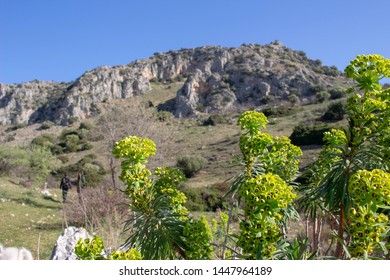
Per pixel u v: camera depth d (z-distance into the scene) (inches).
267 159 145.8
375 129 122.0
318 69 2906.0
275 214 96.2
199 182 901.2
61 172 1051.3
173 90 3277.6
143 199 128.3
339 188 117.0
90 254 102.9
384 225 94.1
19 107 3752.5
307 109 1695.4
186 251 121.8
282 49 3523.6
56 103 3309.5
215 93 2534.5
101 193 441.7
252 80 2593.5
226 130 1609.3
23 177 912.9
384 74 122.0
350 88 128.6
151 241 124.2
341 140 135.5
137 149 127.9
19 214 551.2
